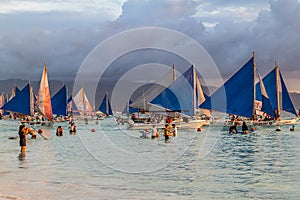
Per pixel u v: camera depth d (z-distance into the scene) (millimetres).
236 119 69250
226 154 32188
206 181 19719
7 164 25062
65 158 28141
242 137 52094
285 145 40781
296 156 30547
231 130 60000
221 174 21719
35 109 85812
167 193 17031
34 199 15773
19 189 17531
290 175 21484
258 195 16844
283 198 16375
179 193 17062
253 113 69812
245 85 69188
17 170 22656
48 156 29531
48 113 75875
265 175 21516
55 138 49688
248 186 18547
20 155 29969
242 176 21062
